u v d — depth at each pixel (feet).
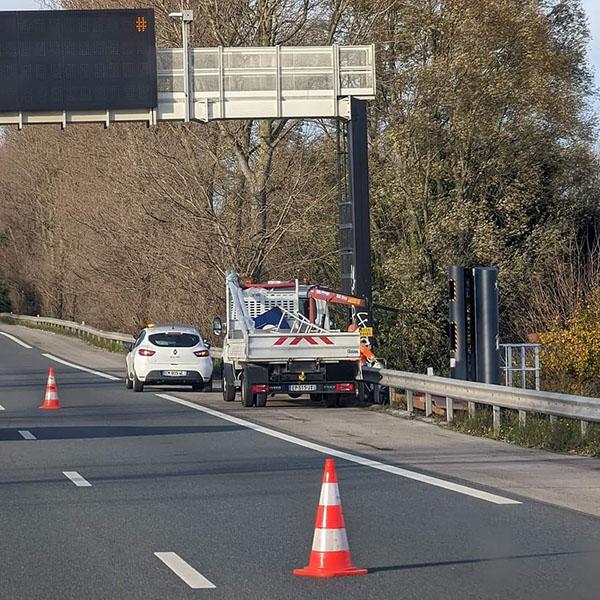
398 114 396.16
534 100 382.83
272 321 252.83
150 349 280.31
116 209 437.17
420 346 388.16
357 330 241.96
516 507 115.55
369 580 83.76
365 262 252.01
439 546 96.43
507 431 177.99
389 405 230.27
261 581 83.56
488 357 224.12
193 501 120.57
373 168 400.26
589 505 116.57
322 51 273.75
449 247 382.22
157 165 386.52
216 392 285.84
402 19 398.01
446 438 180.55
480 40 379.55
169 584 82.64
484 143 382.22
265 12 379.14
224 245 375.66
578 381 258.98
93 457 158.30
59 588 81.35
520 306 375.45
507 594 79.36
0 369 374.43
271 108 273.13
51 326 639.35
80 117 269.23
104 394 276.62
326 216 398.42
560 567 88.12
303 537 100.83
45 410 233.35
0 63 265.54
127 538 100.37
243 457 158.30
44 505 118.01
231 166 400.26
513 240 396.57
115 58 268.21
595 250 373.20
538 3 401.90
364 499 121.08
